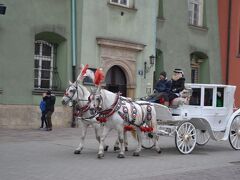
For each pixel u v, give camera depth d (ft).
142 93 82.02
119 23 78.48
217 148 53.16
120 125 41.81
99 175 33.60
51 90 72.02
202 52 96.53
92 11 74.79
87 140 55.11
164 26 88.17
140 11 81.76
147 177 33.55
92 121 43.45
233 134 51.57
